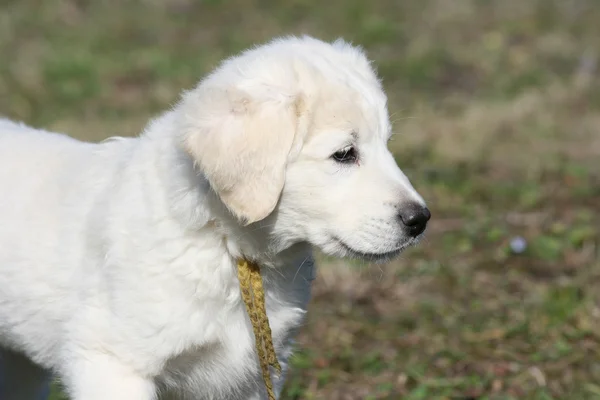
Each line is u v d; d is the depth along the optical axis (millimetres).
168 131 5805
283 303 6070
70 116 14586
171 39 18984
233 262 5727
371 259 5789
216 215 5566
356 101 5711
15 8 20500
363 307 9250
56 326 6031
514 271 9844
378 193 5699
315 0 21328
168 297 5586
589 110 15000
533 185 11992
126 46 18438
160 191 5641
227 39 18844
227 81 5633
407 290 9547
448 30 19422
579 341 8375
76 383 5680
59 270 5918
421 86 16422
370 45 18391
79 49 18016
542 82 16484
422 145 13383
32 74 16484
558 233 10664
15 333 6238
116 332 5629
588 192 11828
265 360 5855
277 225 5699
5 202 6176
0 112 14680
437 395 7652
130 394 5641
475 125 14219
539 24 19750
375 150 5824
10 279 6062
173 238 5570
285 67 5680
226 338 5863
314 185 5637
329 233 5738
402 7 20859
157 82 16281
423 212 5738
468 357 8211
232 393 6270
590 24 19797
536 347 8312
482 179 12258
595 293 9234
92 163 6141
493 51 18094
